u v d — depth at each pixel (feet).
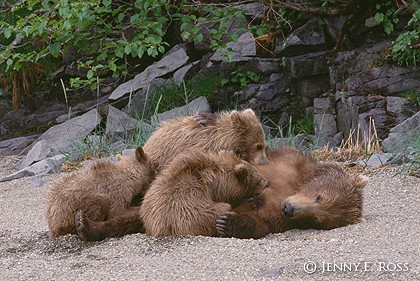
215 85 60.03
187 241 26.84
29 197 41.09
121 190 29.25
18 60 56.29
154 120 53.16
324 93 56.95
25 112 70.69
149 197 27.94
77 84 53.11
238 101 58.85
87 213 28.78
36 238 29.84
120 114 57.26
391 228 29.14
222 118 31.24
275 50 59.82
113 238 28.53
